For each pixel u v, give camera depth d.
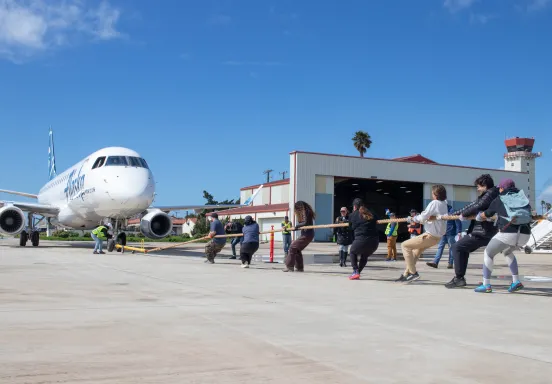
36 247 24.53
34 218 25.11
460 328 4.82
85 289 7.58
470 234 8.09
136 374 3.25
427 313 5.65
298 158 40.44
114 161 20.05
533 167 102.94
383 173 43.47
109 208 19.31
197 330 4.63
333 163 41.59
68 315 5.32
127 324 4.87
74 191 22.33
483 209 7.75
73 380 3.11
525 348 4.04
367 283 8.95
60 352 3.79
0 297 6.67
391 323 5.05
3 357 3.63
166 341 4.18
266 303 6.30
